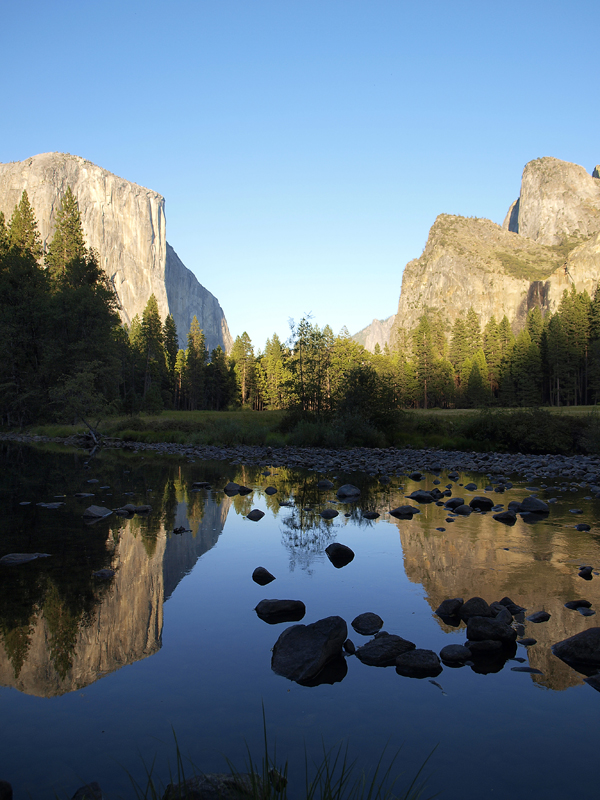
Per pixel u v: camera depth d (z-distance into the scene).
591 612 5.86
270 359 98.50
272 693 4.13
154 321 94.62
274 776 2.88
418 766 3.18
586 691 4.21
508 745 3.43
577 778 3.08
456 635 5.29
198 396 102.75
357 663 4.75
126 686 4.22
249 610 5.95
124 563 7.72
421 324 105.81
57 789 2.95
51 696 4.07
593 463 21.36
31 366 46.41
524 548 8.54
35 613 5.80
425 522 10.62
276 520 10.83
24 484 15.61
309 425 32.00
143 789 2.90
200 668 4.55
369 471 19.59
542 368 92.25
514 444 28.22
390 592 6.55
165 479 17.30
